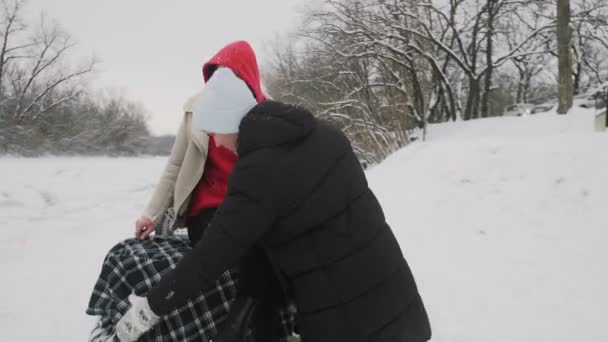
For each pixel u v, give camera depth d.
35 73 36.50
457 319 3.40
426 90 19.89
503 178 5.74
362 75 19.41
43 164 19.36
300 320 1.64
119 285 1.81
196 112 1.69
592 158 5.46
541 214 4.92
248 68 1.93
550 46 22.75
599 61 30.25
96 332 1.78
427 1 21.30
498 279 3.94
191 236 2.23
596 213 4.66
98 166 17.89
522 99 32.78
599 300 3.44
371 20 19.91
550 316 3.34
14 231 6.57
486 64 23.72
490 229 4.90
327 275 1.57
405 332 1.64
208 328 1.82
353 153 1.71
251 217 1.48
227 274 1.91
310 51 20.66
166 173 2.36
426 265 4.38
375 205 1.71
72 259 5.38
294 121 1.55
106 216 8.09
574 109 15.30
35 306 3.96
